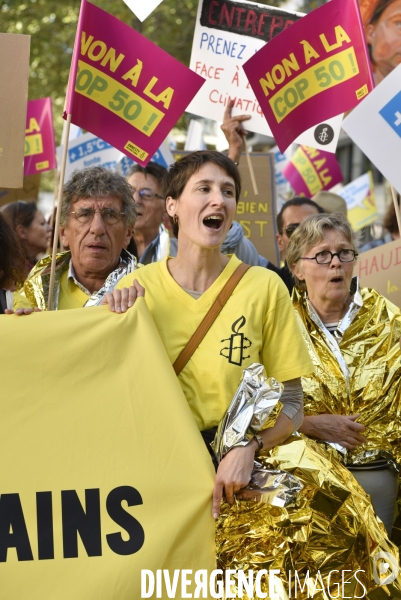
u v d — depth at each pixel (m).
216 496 5.06
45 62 27.64
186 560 5.00
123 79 6.64
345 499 5.59
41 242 11.45
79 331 5.29
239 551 5.48
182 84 6.69
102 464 5.10
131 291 5.46
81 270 6.71
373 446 6.76
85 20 6.50
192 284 5.56
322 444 6.50
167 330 5.46
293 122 7.54
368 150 7.03
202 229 5.46
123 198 6.72
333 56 7.44
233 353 5.35
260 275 5.58
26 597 4.91
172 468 5.09
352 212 15.71
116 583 4.93
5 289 6.27
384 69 13.54
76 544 5.01
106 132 6.67
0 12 27.20
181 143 18.80
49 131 11.91
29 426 5.14
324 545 5.68
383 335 6.89
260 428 5.18
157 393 5.19
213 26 8.70
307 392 6.77
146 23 27.47
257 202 11.24
